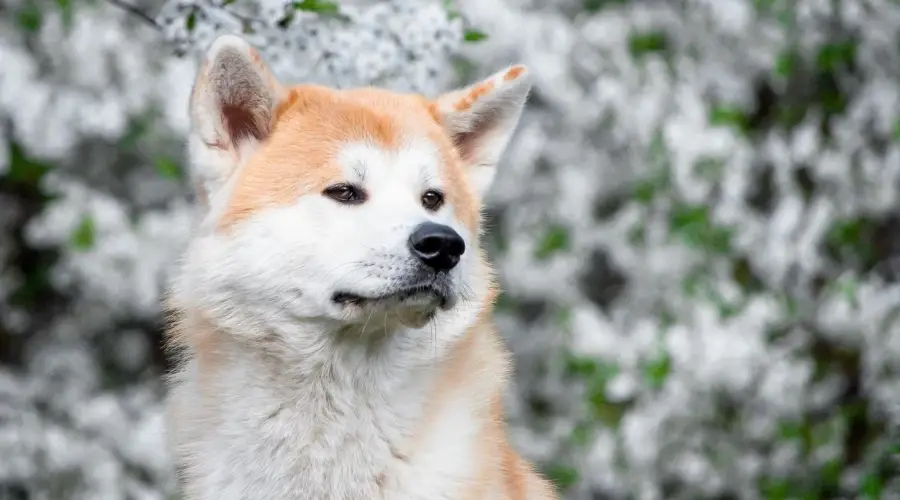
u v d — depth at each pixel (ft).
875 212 54.39
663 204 54.19
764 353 51.47
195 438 30.42
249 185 29.89
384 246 28.94
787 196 54.44
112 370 60.13
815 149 55.16
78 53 51.65
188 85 50.01
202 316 30.07
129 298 54.29
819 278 58.44
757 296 53.88
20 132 50.65
